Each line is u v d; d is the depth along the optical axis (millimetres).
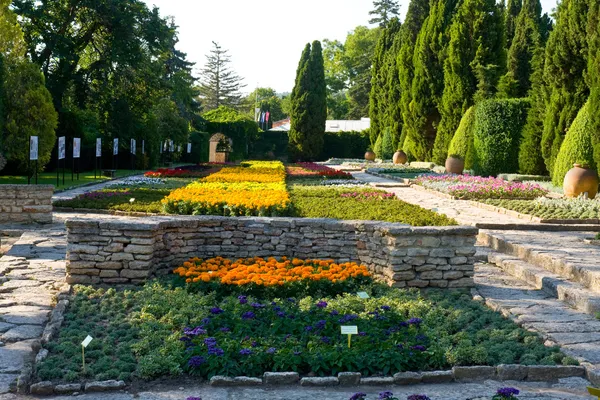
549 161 20031
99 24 33656
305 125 51469
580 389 4887
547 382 5086
